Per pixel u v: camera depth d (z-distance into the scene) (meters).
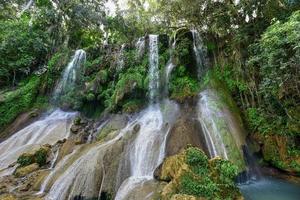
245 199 8.69
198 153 8.49
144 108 15.56
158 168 9.41
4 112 17.27
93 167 9.52
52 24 24.28
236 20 16.09
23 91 18.72
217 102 13.94
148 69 17.58
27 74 21.02
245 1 14.68
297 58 10.04
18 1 24.30
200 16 18.44
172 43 17.91
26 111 17.66
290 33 9.91
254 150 12.27
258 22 14.47
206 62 17.27
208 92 15.13
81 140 12.62
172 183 7.98
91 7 25.69
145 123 13.30
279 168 11.48
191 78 16.36
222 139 11.58
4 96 18.23
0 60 19.30
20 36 20.08
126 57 18.33
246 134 12.89
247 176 10.80
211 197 7.43
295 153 11.32
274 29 10.51
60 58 20.52
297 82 11.51
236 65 15.28
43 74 20.12
